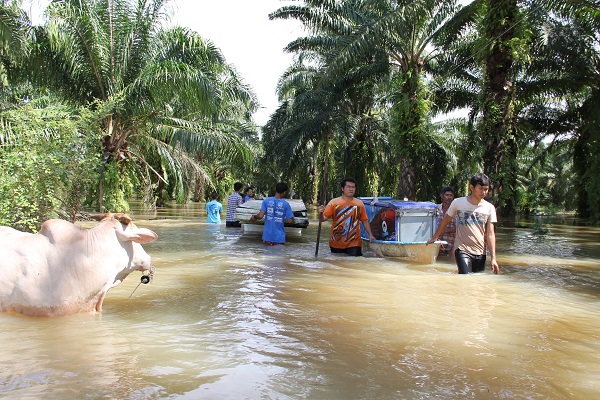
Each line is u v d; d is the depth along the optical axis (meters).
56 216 8.34
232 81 18.30
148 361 3.27
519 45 15.08
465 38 20.53
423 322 4.38
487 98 15.80
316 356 3.46
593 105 22.19
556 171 51.69
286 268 7.22
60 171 8.19
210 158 23.17
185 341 3.70
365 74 21.56
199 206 31.42
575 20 19.05
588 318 4.70
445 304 5.09
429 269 7.45
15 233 4.39
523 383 3.08
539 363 3.45
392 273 6.98
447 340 3.89
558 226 19.41
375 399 2.79
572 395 2.93
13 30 11.09
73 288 4.27
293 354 3.48
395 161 25.56
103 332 3.87
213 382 2.96
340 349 3.62
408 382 3.04
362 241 9.40
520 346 3.80
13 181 7.27
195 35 16.20
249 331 4.00
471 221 7.03
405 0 16.75
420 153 20.47
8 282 4.20
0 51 11.35
